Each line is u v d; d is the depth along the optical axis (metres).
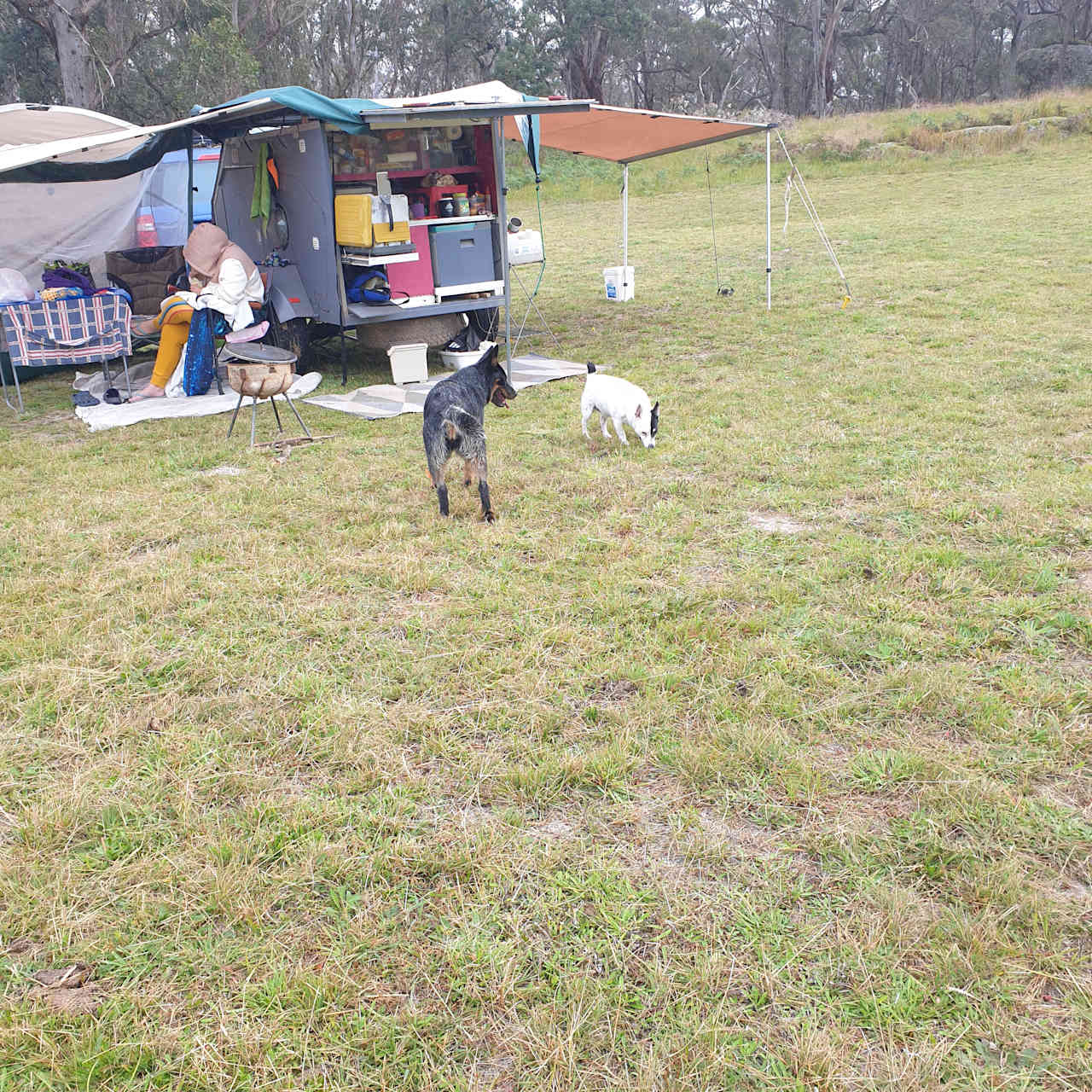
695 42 55.41
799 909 2.70
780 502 5.75
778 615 4.35
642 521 5.57
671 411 8.02
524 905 2.76
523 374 9.71
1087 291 11.85
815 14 53.97
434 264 9.80
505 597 4.64
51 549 5.45
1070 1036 2.27
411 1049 2.32
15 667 4.17
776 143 32.22
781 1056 2.26
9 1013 2.43
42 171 9.32
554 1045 2.29
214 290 9.26
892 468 6.25
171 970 2.57
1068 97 33.62
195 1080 2.25
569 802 3.21
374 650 4.22
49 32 29.92
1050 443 6.50
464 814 3.16
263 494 6.32
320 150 9.05
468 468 6.29
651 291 14.94
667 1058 2.25
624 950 2.58
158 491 6.47
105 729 3.68
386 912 2.75
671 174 31.30
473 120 9.09
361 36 43.53
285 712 3.73
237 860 2.91
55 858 2.98
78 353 9.09
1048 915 2.60
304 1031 2.37
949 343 9.80
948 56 63.16
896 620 4.26
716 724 3.54
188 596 4.80
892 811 3.07
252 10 35.09
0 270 10.37
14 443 7.97
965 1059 2.22
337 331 10.70
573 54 50.47
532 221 26.41
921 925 2.61
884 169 29.14
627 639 4.22
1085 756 3.28
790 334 11.05
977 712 3.52
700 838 2.96
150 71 33.97
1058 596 4.37
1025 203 20.69
